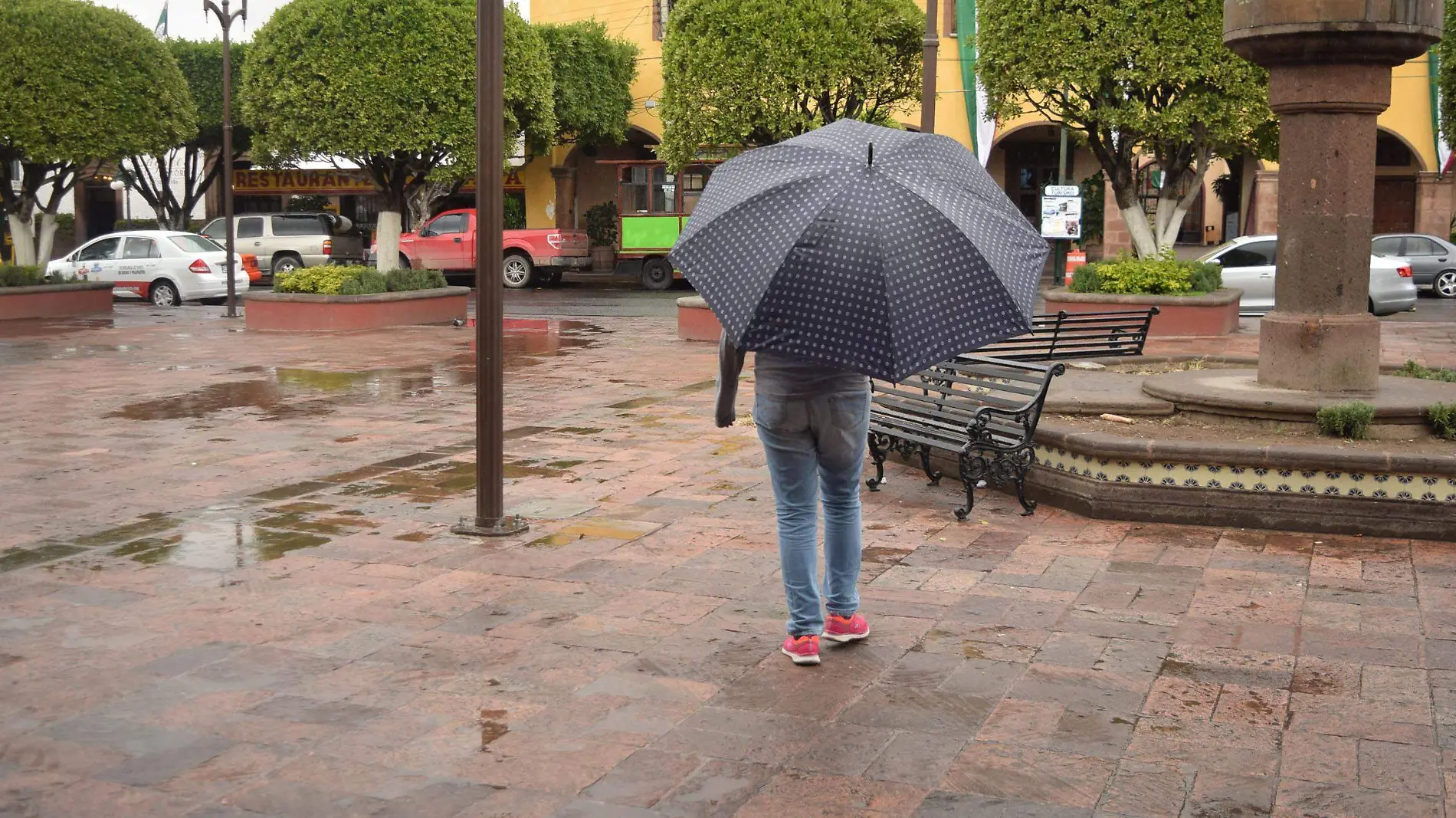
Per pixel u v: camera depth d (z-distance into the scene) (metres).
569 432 9.68
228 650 4.78
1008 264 4.34
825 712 4.18
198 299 26.28
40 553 6.19
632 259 31.16
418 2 21.19
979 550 6.20
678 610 5.27
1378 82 7.59
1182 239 33.56
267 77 21.58
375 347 16.48
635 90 33.62
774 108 17.09
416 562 6.01
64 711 4.18
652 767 3.77
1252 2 7.61
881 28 17.02
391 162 23.27
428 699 4.30
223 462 8.54
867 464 8.45
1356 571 5.75
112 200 40.72
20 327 19.78
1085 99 17.31
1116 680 4.45
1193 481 6.59
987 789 3.62
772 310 4.21
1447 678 4.45
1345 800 3.53
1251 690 4.35
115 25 22.88
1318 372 7.66
